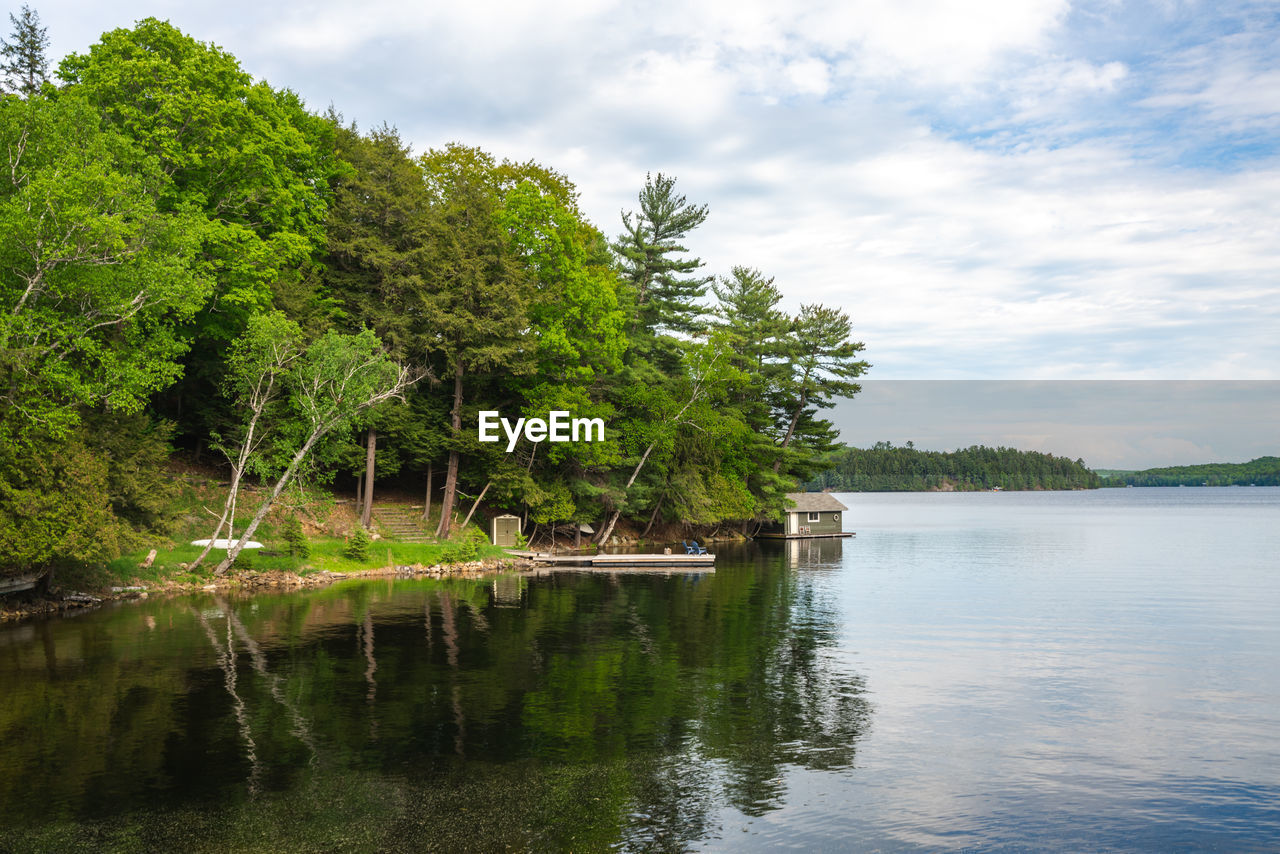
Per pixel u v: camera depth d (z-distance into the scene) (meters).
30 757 14.61
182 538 40.31
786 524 80.94
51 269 27.33
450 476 50.94
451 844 11.30
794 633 27.98
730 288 80.12
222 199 38.94
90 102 34.25
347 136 51.22
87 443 30.97
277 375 39.09
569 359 56.56
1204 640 27.62
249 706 17.88
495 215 52.94
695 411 63.62
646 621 29.92
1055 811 13.03
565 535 63.88
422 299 47.22
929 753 15.68
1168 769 15.05
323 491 45.53
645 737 16.23
